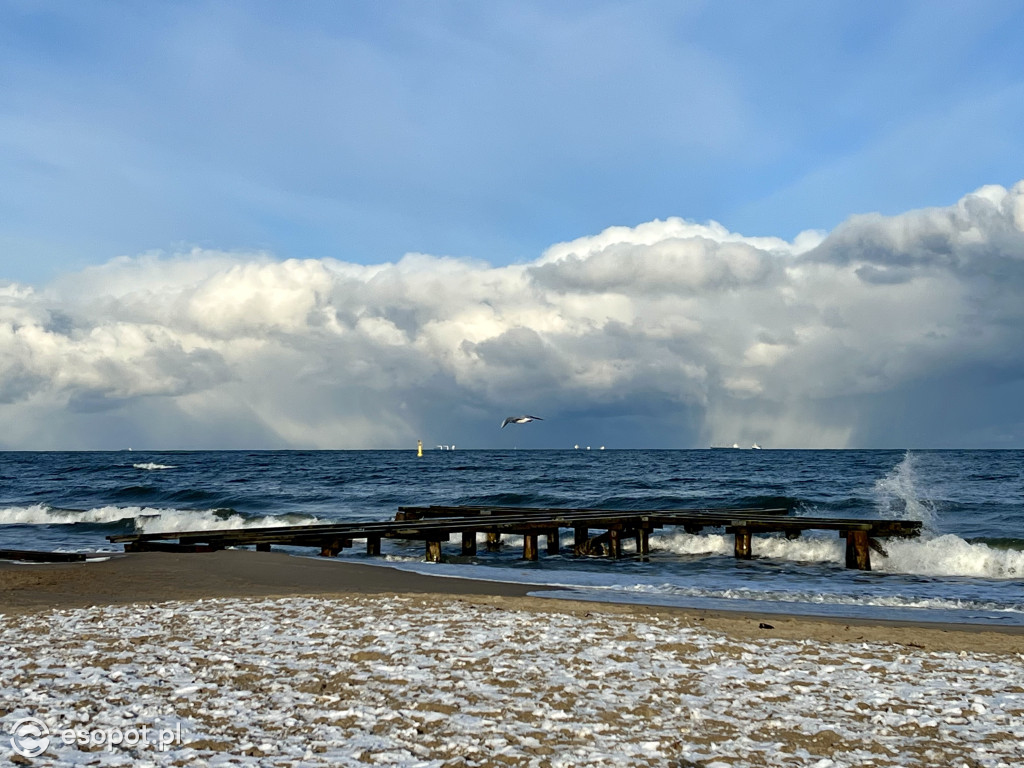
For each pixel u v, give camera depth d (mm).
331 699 7777
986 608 15852
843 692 8383
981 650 10703
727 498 46000
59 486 62938
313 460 142125
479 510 31969
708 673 9078
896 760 6402
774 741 6809
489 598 14734
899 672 9312
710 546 28156
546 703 7770
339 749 6383
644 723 7230
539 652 9945
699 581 19906
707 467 94188
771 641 10930
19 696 7762
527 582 18891
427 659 9492
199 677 8586
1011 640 11398
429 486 60438
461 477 73312
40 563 20406
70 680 8391
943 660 9969
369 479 71125
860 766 6262
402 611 13031
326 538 25250
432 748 6449
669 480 65500
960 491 50656
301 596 14922
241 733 6746
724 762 6285
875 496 47094
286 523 36344
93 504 48719
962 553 23297
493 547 29609
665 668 9266
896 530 23922
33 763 5938
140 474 83125
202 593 15844
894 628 12312
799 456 154125
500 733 6844
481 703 7723
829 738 6898
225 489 58062
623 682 8617
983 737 6977
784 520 25531
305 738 6645
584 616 12828
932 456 135875
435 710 7473
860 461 112000
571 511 30641
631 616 12977
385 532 25234
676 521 27250
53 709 7320
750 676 8984
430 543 25266
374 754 6266
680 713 7551
